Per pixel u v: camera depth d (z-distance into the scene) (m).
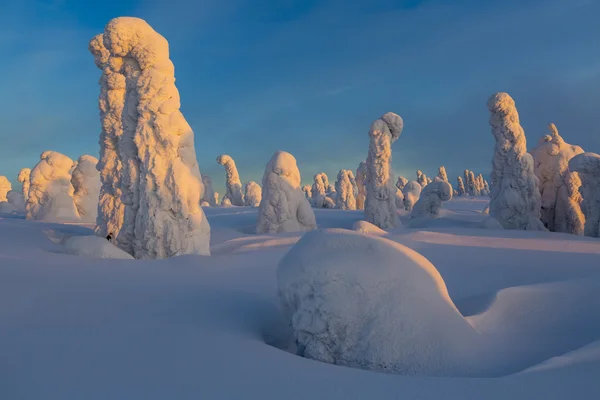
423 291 3.22
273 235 11.32
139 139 7.54
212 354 2.60
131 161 7.77
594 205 13.87
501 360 2.94
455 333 3.05
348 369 2.45
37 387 2.06
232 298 4.48
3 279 4.49
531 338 3.42
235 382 2.20
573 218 16.70
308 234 3.78
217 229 14.49
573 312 3.96
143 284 4.89
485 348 3.04
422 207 19.00
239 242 10.26
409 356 2.92
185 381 2.19
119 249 7.21
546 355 3.06
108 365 2.37
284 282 3.48
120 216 8.63
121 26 7.79
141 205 7.52
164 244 7.43
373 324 3.06
